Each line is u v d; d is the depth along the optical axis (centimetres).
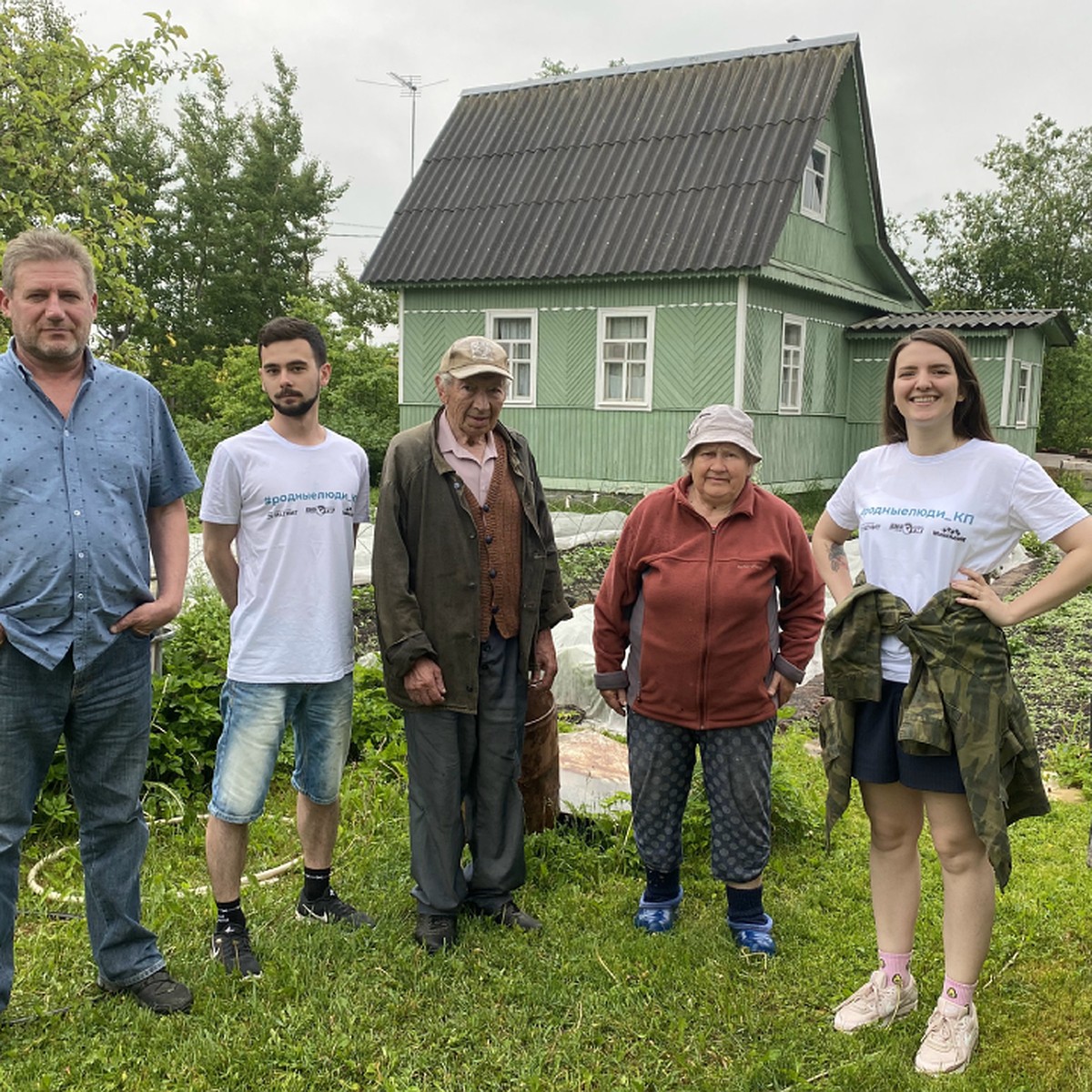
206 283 3491
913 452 296
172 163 3497
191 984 314
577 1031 298
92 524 278
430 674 333
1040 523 274
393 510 335
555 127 1853
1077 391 2964
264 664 324
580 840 421
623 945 344
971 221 3177
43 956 327
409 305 1789
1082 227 3130
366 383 2116
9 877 283
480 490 342
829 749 303
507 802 358
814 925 360
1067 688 712
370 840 423
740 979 327
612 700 365
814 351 1833
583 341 1662
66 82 693
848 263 1959
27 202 696
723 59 1808
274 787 479
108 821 299
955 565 283
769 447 1683
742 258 1484
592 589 973
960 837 284
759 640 336
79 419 280
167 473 308
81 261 276
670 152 1703
